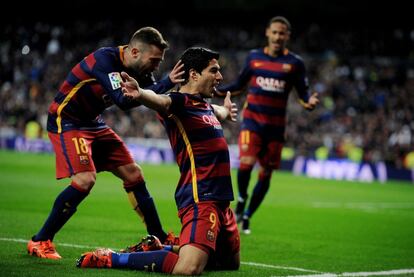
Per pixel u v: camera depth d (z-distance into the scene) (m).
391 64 138.12
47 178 68.94
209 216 22.69
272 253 30.67
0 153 109.69
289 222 43.94
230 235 23.89
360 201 62.97
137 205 27.48
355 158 103.06
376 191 76.56
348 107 123.69
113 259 23.45
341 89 129.00
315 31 157.75
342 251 32.22
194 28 165.50
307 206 55.88
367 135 105.88
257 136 38.38
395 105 121.00
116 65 25.72
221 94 39.28
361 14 160.62
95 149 27.45
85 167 26.06
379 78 133.62
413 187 86.31
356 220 46.78
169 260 22.45
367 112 122.56
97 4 173.88
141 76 26.31
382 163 96.94
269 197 63.22
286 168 106.12
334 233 39.12
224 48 157.25
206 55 23.66
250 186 74.19
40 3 174.12
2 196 50.69
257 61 39.00
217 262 24.52
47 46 162.62
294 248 32.53
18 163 88.56
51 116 26.72
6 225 35.19
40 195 52.75
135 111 121.81
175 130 23.48
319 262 28.59
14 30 163.50
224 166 23.45
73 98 26.33
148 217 27.50
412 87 127.94
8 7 172.75
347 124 114.06
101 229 35.59
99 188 62.06
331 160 100.00
